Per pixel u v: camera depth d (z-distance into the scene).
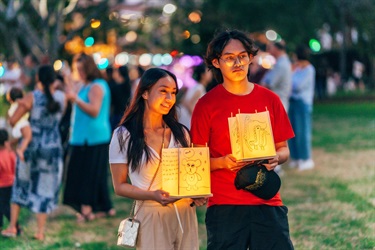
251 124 4.98
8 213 8.70
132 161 4.93
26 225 9.28
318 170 12.65
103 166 9.52
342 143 16.55
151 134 5.02
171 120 5.13
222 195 5.12
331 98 33.81
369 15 30.42
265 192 5.01
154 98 4.95
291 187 11.07
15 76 16.66
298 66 12.97
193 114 5.25
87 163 9.38
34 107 8.30
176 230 4.99
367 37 31.56
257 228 5.10
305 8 27.22
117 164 4.98
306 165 12.91
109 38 24.70
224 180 5.12
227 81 5.21
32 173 8.37
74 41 24.16
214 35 5.48
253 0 26.31
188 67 14.27
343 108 28.11
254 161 5.02
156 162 4.96
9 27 20.30
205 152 4.89
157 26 26.72
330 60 37.78
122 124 5.02
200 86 10.41
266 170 5.00
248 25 26.66
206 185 4.89
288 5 26.80
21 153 8.30
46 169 8.37
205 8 27.52
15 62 20.52
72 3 22.14
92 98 9.14
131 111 5.02
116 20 23.55
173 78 5.01
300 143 12.87
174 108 5.15
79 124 9.38
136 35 26.20
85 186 9.38
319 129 20.22
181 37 26.89
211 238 5.17
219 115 5.18
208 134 5.21
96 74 9.23
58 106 8.37
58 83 8.67
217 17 27.59
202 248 7.78
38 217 8.43
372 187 10.82
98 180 9.45
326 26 31.72
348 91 37.47
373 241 7.68
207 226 5.23
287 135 5.27
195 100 10.34
